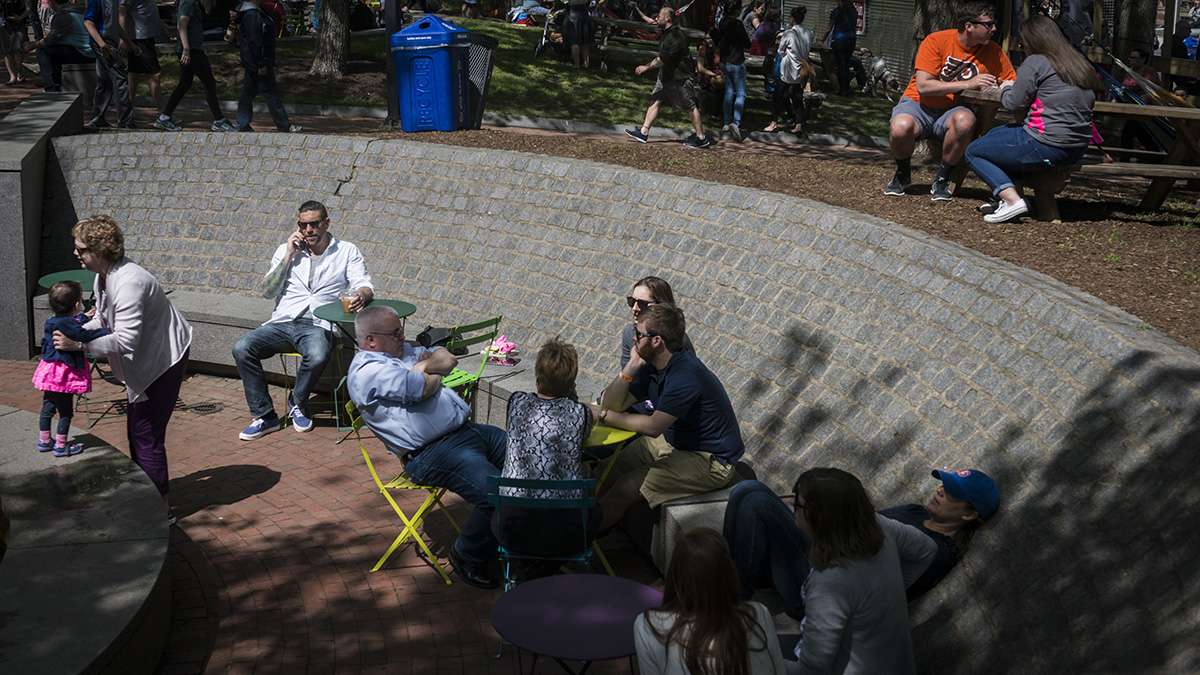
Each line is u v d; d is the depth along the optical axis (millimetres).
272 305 10188
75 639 4816
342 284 8750
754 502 5406
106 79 12977
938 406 6094
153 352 6539
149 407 6629
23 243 10203
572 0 19594
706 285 8266
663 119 16922
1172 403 4762
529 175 10008
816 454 6688
